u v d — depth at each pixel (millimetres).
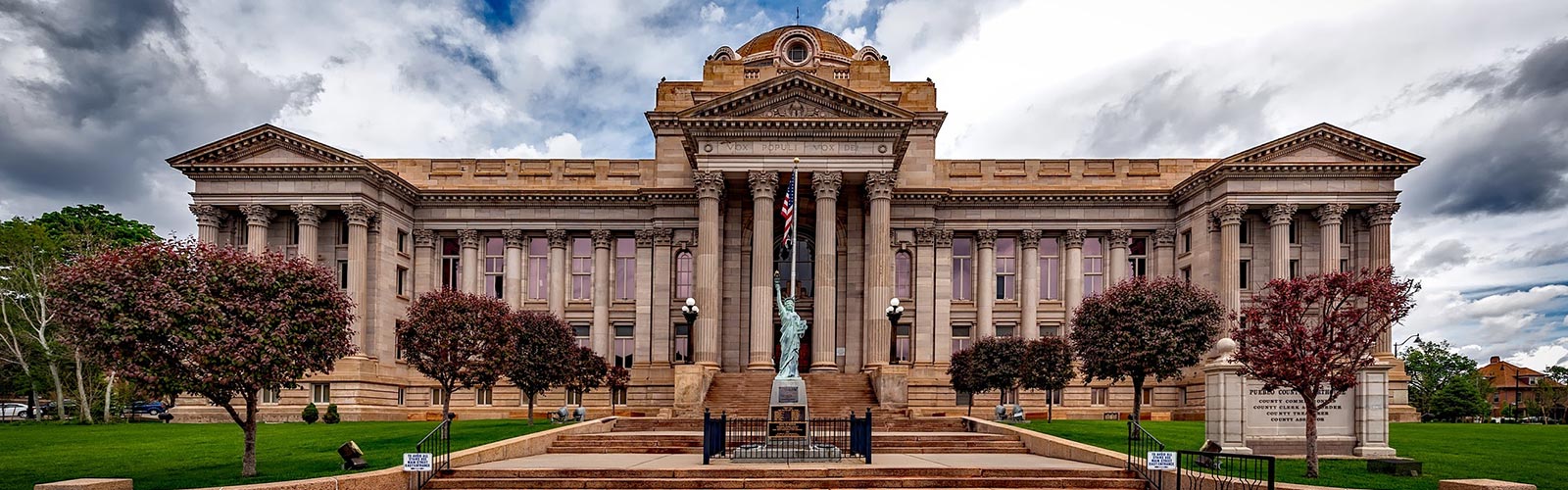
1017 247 68562
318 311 27484
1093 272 68312
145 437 41438
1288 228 60750
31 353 66438
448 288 48781
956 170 68312
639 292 66188
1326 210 60875
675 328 66312
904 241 66312
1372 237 61219
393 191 64250
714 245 57094
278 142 60344
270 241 62906
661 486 25625
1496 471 27047
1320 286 26406
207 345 25078
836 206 60469
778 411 30375
